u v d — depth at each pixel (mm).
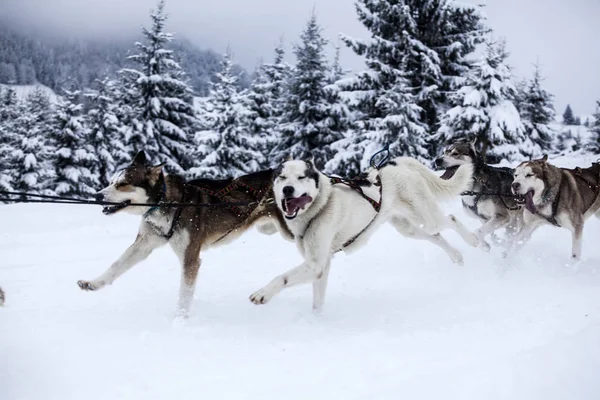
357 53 24516
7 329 4656
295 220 5191
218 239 5906
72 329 4664
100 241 10336
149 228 5527
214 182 6000
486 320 4648
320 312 5332
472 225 9922
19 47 170500
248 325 4895
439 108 24125
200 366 3715
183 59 29672
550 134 30828
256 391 3201
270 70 31906
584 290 5688
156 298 5988
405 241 8930
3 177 31188
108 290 6422
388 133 21109
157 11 27875
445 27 24703
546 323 4301
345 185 5465
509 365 3047
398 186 6027
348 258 8180
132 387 3314
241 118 27016
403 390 2896
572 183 7441
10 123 41344
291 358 3875
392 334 4434
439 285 6367
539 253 7938
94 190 28859
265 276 7156
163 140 28016
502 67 20469
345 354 3912
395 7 23812
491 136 20016
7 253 9078
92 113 28984
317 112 27156
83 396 3188
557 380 2854
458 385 2877
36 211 14648
